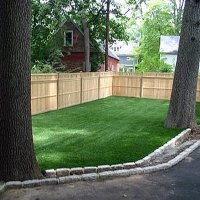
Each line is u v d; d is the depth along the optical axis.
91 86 12.79
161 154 4.98
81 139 5.76
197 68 6.98
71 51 20.50
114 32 20.08
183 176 3.94
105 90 14.60
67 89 10.62
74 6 15.27
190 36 6.71
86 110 9.87
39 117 8.29
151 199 3.19
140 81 14.82
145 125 7.32
